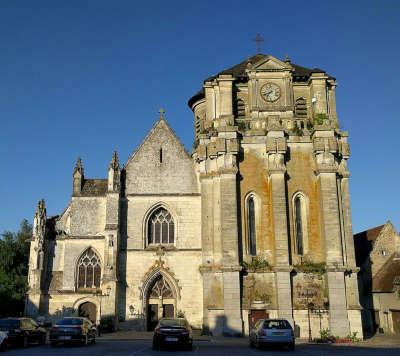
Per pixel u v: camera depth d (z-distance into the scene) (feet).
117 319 161.48
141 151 179.73
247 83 173.99
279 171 157.99
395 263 180.86
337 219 154.40
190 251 168.55
